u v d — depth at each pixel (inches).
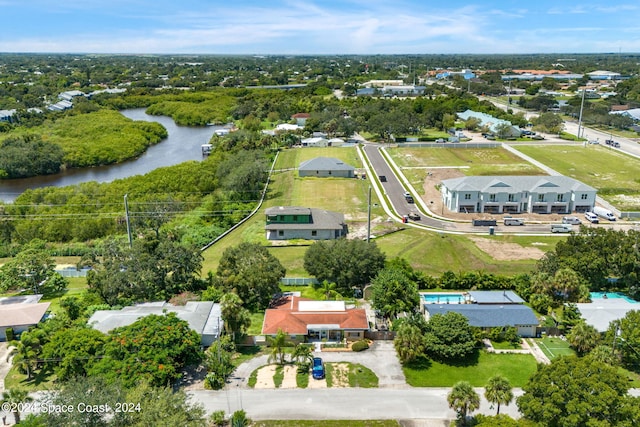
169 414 1630.2
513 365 2281.0
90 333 2198.6
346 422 1919.3
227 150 6486.2
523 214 4503.0
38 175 6407.5
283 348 2426.2
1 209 4407.0
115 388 1716.3
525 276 2997.0
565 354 2354.8
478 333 2407.7
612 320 2466.8
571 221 4217.5
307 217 3996.1
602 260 2901.1
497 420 1614.2
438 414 1966.0
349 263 3006.9
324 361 2325.3
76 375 2062.0
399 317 2642.7
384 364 2304.4
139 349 2059.5
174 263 2962.6
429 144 7194.9
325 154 6752.0
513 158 6422.2
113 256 3063.5
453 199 4547.2
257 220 4411.9
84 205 4451.3
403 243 3777.1
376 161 6338.6
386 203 4790.8
